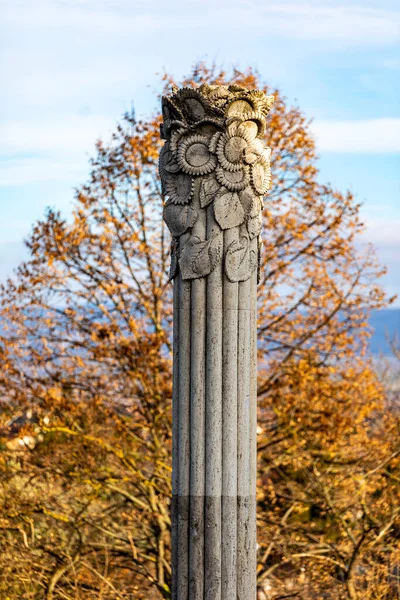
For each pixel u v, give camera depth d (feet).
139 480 80.12
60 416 85.92
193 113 34.63
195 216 34.04
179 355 33.88
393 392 122.01
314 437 89.10
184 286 33.96
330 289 91.81
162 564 76.48
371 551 75.92
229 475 33.27
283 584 72.28
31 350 88.43
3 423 86.58
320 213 92.27
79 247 89.81
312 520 87.61
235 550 33.19
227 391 33.47
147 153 89.81
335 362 92.17
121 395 87.51
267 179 35.19
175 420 33.91
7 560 68.44
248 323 34.06
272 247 90.12
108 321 89.71
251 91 34.81
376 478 87.20
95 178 91.04
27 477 83.15
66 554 69.56
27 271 89.97
